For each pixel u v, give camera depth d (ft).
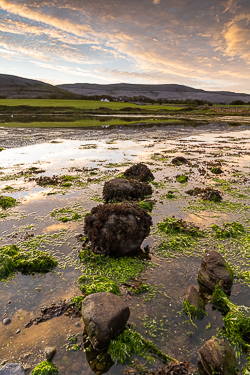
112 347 10.59
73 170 42.68
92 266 16.83
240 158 53.98
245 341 11.28
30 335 11.48
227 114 221.46
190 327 11.98
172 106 327.47
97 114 196.75
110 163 48.24
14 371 9.52
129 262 17.24
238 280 15.40
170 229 21.63
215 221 23.65
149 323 12.13
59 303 13.39
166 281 15.33
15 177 37.88
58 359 10.32
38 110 206.28
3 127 105.40
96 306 11.46
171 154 58.23
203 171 42.11
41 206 26.76
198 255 18.16
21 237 20.44
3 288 14.75
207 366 9.84
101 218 18.31
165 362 10.25
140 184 30.60
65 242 19.75
